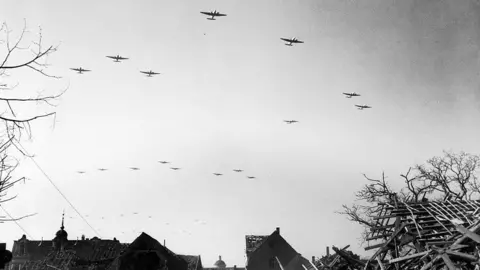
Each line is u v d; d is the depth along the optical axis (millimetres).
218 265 110562
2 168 7012
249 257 58469
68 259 51438
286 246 58656
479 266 13508
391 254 17891
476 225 14109
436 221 16906
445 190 32156
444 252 13531
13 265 68938
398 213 17938
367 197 32344
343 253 20531
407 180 32688
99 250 66562
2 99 5957
